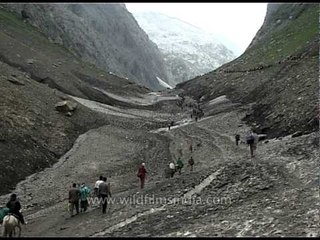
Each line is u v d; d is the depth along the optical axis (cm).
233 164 3050
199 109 7656
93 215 2530
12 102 4841
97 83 9694
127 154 4744
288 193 2238
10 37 9394
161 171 3988
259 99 6344
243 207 2153
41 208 2950
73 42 14100
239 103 6938
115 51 17962
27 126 4531
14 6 12331
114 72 16275
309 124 3872
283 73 6531
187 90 11088
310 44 7306
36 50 9881
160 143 5362
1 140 3844
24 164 3759
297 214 1884
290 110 4591
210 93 8869
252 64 9144
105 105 7919
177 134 5856
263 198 2253
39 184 3500
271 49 9550
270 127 4575
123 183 3544
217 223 1947
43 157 4112
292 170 2677
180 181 3005
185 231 1892
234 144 4581
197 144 4975
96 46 15750
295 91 5122
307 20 9994
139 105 8781
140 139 5562
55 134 4853
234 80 8544
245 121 5647
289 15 12425
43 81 7625
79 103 6738
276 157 3100
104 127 5975
